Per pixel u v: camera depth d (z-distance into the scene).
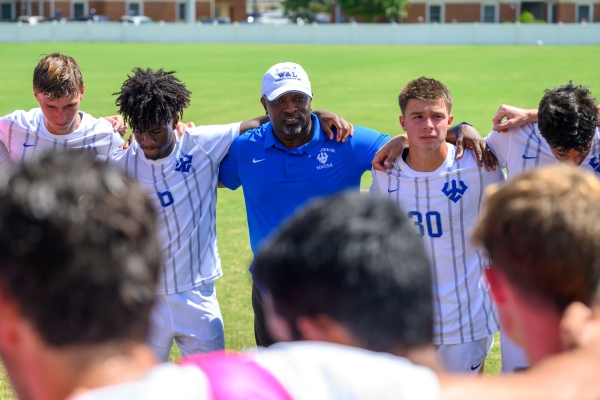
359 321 2.54
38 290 2.18
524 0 102.88
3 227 2.17
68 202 2.20
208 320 7.71
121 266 2.22
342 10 106.12
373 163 7.46
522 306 3.06
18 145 8.30
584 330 2.79
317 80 42.09
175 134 7.68
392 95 35.22
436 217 7.30
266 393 2.40
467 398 2.46
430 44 74.69
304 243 2.60
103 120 8.54
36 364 2.30
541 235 2.93
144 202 2.35
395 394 2.42
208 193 7.81
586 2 101.31
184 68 49.50
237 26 79.50
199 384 2.39
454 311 7.23
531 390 2.50
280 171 7.70
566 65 47.34
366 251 2.55
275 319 2.73
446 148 7.36
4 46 69.38
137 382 2.32
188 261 7.61
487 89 36.62
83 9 109.19
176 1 110.62
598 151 7.19
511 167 7.50
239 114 30.05
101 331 2.24
